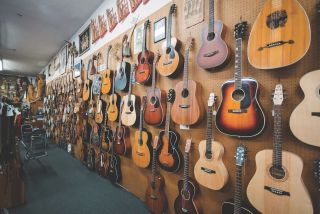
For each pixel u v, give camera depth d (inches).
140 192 101.8
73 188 114.8
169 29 79.6
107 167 126.6
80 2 149.3
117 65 126.3
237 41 54.5
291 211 41.8
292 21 43.1
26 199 101.6
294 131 42.4
